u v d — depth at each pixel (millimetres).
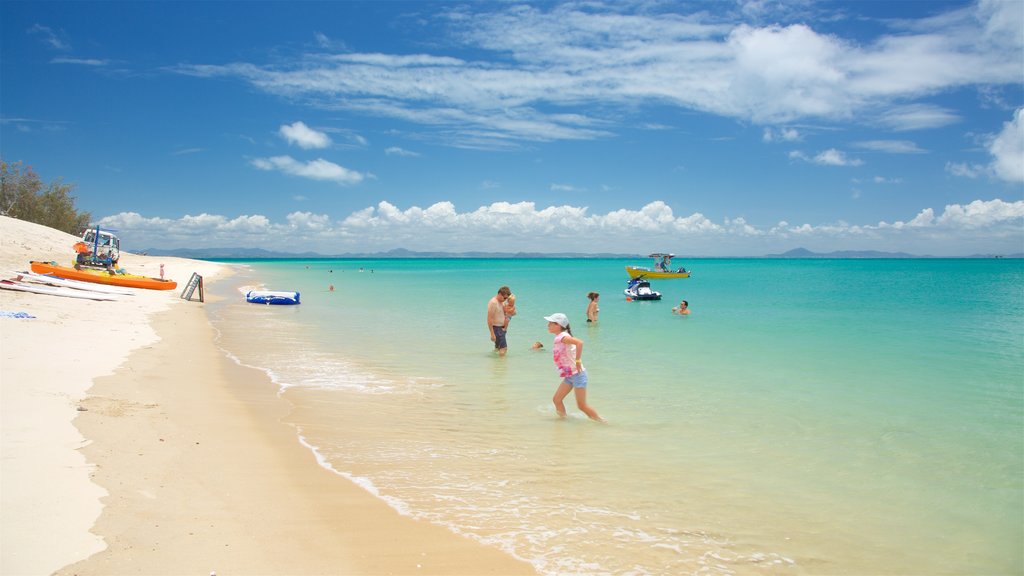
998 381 12711
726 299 38875
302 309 29406
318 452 7488
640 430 8992
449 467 7172
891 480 7023
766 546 5352
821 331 21547
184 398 9508
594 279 77562
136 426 7516
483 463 7363
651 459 7664
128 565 4215
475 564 4812
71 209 69500
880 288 52438
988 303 34625
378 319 25016
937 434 8867
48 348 11867
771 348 17406
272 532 5109
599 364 14797
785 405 10586
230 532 5000
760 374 13492
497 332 15789
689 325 23469
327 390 11297
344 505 5848
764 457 7789
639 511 6031
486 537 5324
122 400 8695
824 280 72688
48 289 22625
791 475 7152
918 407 10508
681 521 5820
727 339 19375
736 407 10445
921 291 47938
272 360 14484
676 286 57969
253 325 21750
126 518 4957
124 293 26969
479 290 49062
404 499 6117
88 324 16109
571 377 9586
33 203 65562
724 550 5242
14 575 3867
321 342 17875
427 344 17750
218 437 7641
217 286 45406
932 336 20141
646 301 36625
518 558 4953
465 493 6363
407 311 28938
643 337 19875
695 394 11477
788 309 31062
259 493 5953
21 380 9023
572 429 8977
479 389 11680
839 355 16234
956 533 5703
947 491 6711
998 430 9047
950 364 14820
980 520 5988
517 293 46344
